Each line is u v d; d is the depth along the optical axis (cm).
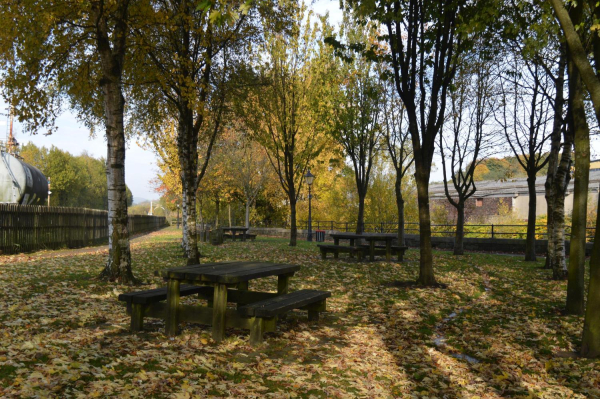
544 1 842
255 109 1908
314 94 2092
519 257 1780
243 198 4062
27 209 1733
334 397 380
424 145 1030
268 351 491
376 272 1245
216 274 500
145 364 415
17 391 324
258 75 1620
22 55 978
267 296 635
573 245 745
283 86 2089
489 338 596
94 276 972
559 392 416
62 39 1023
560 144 1351
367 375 445
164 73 1170
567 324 668
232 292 666
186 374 400
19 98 993
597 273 523
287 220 4469
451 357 516
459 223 1878
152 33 1169
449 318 725
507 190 3222
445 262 1558
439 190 4028
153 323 581
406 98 1019
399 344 560
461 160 1892
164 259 1471
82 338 486
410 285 1021
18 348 430
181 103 1270
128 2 918
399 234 2070
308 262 1467
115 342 481
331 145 2378
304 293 621
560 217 1159
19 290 768
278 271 583
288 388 391
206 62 1205
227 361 450
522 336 609
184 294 575
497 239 2088
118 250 905
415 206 2953
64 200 6731
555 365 490
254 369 430
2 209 1569
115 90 918
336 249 1537
